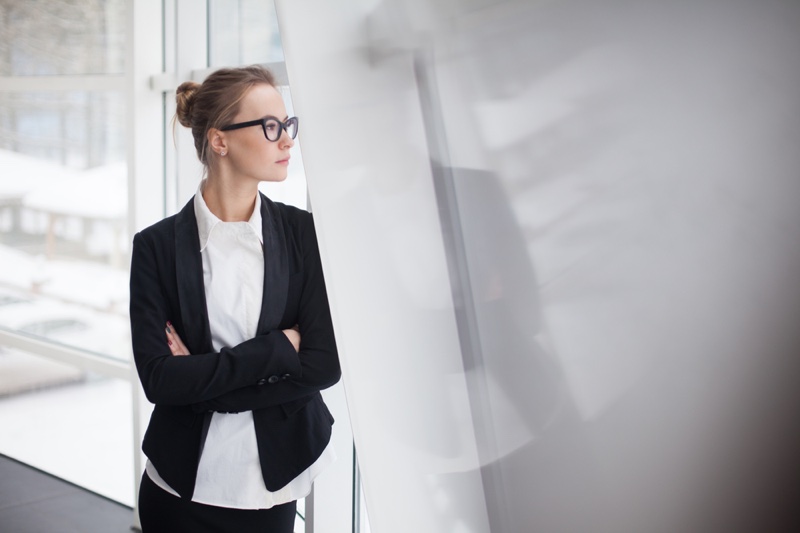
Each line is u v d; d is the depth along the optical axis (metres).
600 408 0.57
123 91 2.81
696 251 0.51
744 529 0.52
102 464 3.20
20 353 3.51
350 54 0.65
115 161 2.90
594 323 0.56
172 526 1.44
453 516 0.67
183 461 1.40
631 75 0.52
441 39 0.60
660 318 0.53
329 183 0.69
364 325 0.70
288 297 1.43
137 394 2.81
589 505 0.58
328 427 1.49
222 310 1.42
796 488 0.50
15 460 3.59
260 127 1.37
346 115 0.66
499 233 0.59
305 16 0.67
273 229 1.44
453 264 0.62
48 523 2.92
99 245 3.04
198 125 1.42
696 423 0.53
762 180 0.49
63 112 3.09
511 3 0.56
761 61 0.48
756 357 0.50
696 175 0.51
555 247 0.57
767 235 0.49
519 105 0.57
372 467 0.72
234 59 2.45
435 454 0.66
